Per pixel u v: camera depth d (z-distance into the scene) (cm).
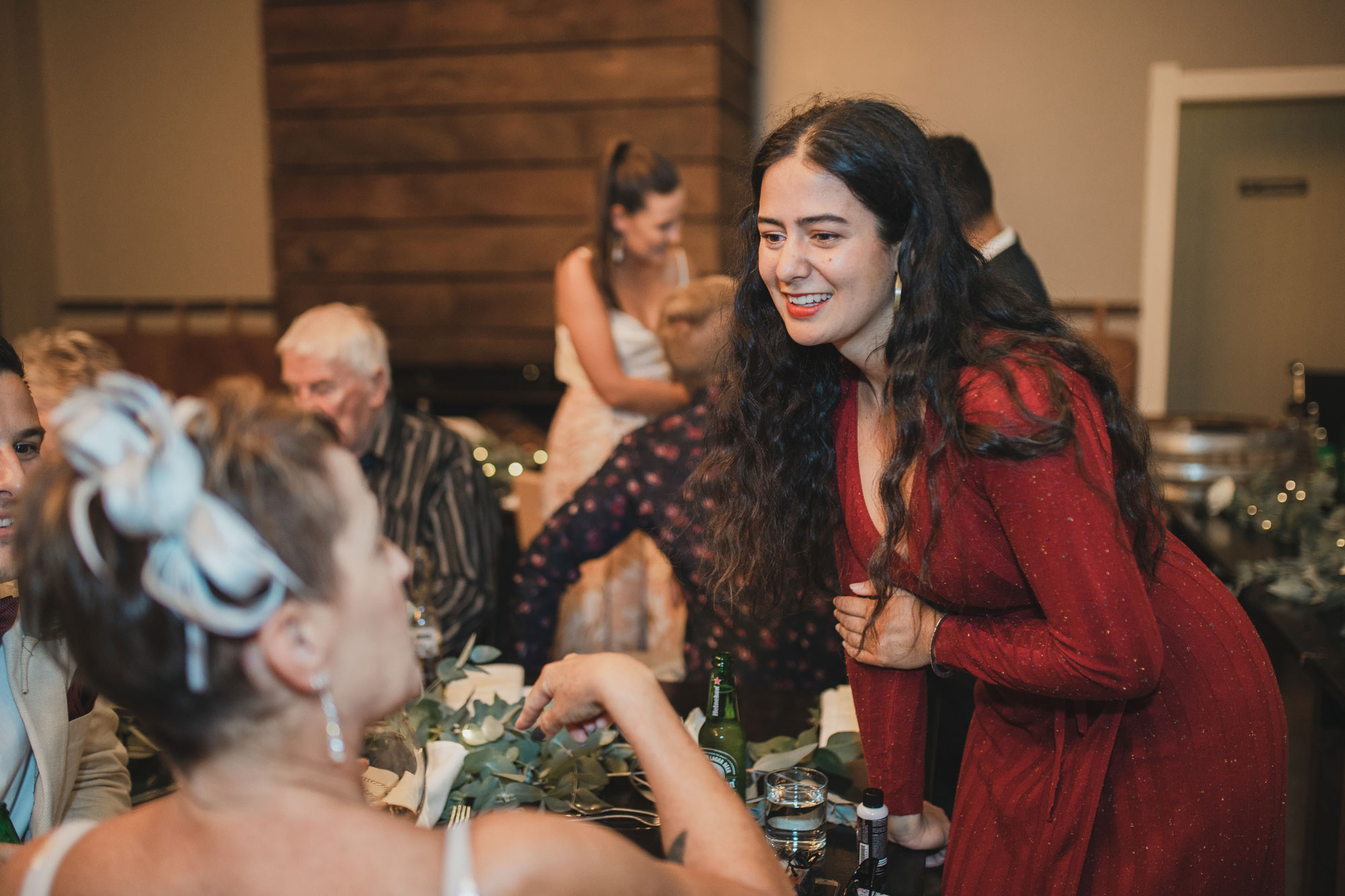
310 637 61
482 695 165
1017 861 114
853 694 131
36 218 556
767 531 136
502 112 441
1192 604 113
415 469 235
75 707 119
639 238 292
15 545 62
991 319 110
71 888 66
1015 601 114
